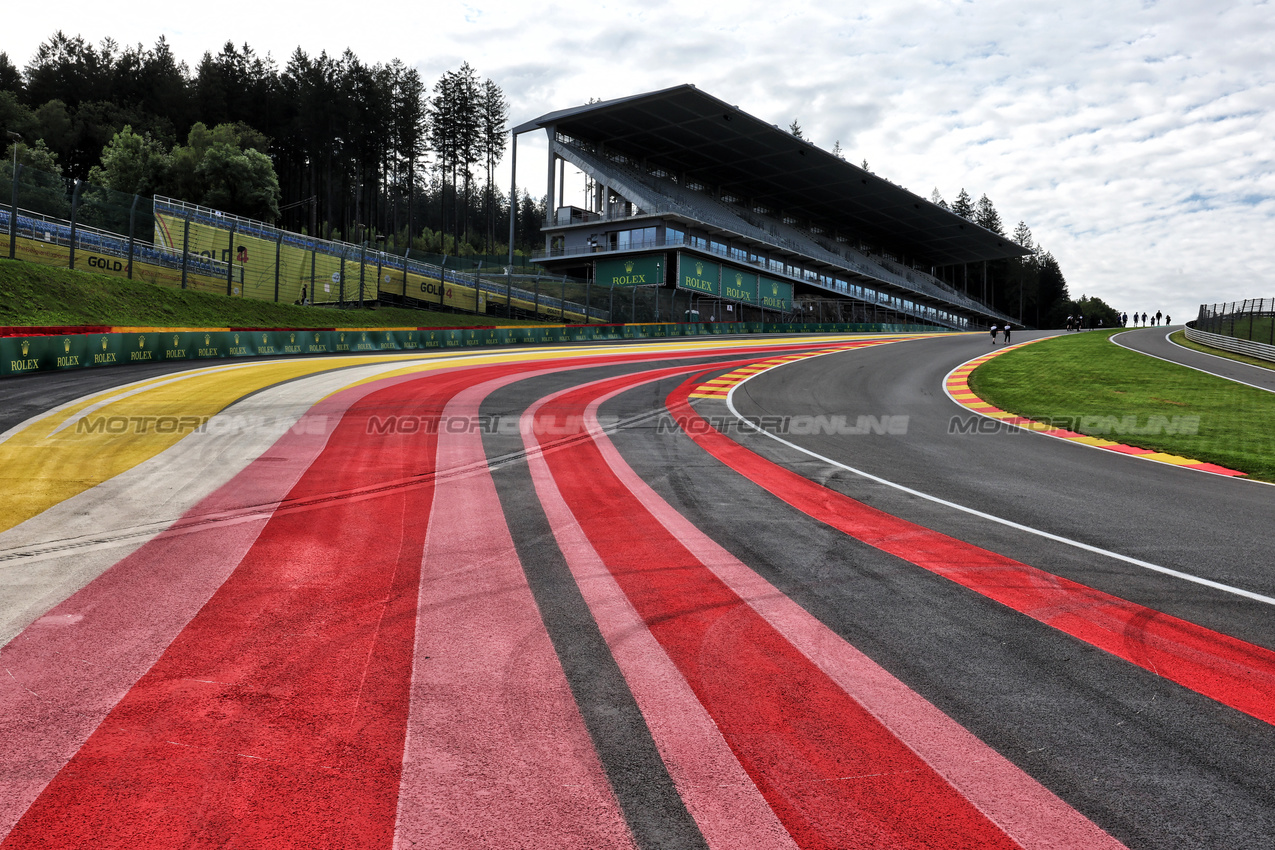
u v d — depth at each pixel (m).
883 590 4.70
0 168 22.73
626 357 26.56
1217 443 12.20
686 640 3.80
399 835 2.23
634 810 2.38
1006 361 26.55
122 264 26.19
